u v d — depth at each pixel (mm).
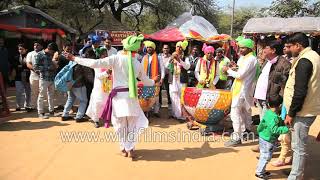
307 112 4547
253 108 10398
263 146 5160
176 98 8711
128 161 5789
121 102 5703
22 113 9164
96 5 25719
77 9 23469
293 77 4734
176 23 16922
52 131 7461
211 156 6129
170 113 9367
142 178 5129
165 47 9227
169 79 8820
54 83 8617
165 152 6301
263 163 5129
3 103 8125
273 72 5680
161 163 5738
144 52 8797
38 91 9109
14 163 5605
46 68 8594
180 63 8625
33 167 5457
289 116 4531
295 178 4742
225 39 13680
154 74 8477
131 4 29031
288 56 6410
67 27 19234
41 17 17938
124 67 5723
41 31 16469
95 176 5168
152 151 6344
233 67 6828
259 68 6719
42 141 6750
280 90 5621
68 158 5867
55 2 23375
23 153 6070
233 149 6535
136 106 5816
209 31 15094
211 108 7297
